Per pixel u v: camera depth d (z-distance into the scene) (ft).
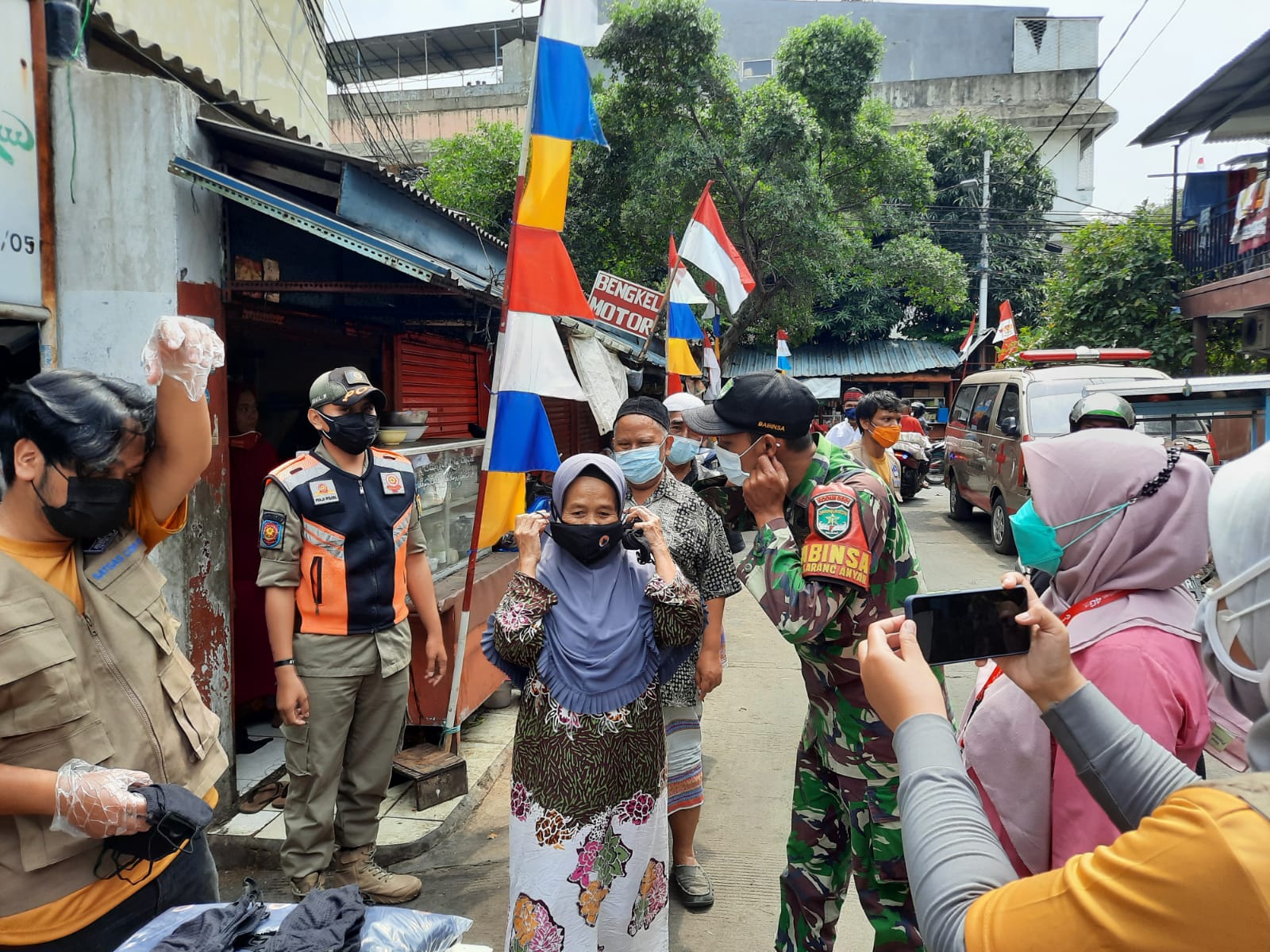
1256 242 29.63
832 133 50.39
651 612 7.32
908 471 45.29
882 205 58.18
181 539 10.73
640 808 7.11
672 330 25.04
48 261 10.68
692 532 10.12
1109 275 36.78
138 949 4.93
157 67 14.23
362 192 12.56
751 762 14.08
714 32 44.09
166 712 5.84
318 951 4.59
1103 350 31.63
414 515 10.75
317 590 9.54
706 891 10.05
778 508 6.91
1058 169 84.58
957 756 3.39
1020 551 5.49
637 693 7.14
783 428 6.82
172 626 6.08
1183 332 35.50
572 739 6.92
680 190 43.24
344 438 9.70
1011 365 50.88
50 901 5.24
